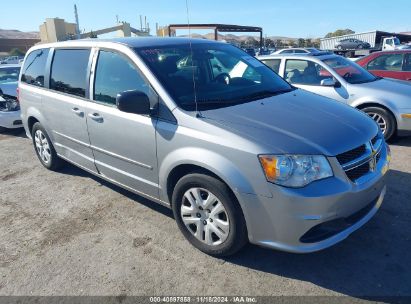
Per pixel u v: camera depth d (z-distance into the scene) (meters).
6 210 4.16
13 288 2.84
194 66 3.52
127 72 3.43
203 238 3.06
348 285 2.65
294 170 2.47
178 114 2.97
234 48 4.28
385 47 27.22
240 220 2.74
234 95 3.36
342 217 2.60
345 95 5.86
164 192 3.25
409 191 3.97
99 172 4.07
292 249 2.57
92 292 2.74
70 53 4.23
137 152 3.35
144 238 3.40
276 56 6.75
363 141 2.80
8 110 7.61
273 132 2.66
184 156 2.88
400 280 2.67
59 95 4.31
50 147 4.95
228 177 2.63
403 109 5.46
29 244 3.43
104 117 3.60
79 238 3.47
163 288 2.74
